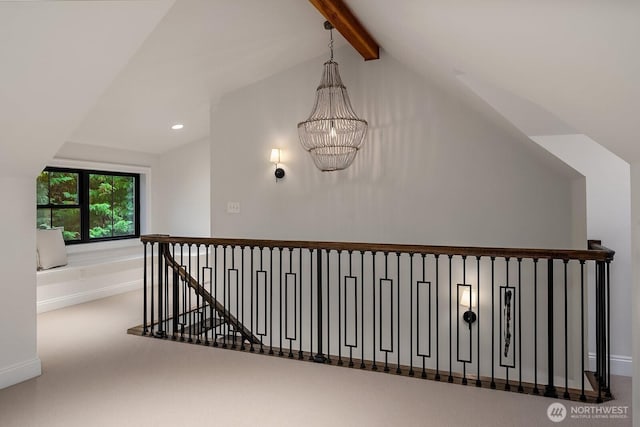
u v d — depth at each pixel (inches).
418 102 172.7
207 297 160.6
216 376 117.6
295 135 190.4
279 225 193.9
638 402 86.2
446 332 171.5
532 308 161.8
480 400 103.3
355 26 145.7
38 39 80.8
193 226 260.1
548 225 157.9
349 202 183.0
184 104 196.5
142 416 95.7
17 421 93.4
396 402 102.3
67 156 206.1
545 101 89.7
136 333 156.2
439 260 172.1
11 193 113.8
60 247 200.7
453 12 78.2
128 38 90.9
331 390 108.8
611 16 52.8
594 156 133.4
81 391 108.2
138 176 255.9
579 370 145.9
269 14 140.8
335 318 186.5
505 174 162.4
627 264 132.0
